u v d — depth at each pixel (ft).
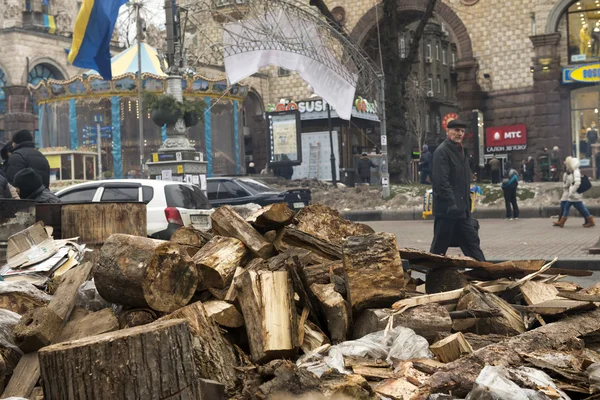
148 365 10.83
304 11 78.69
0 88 171.42
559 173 142.31
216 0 76.89
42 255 19.92
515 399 11.35
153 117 74.54
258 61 76.13
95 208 23.48
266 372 12.10
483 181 142.61
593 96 150.00
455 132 32.32
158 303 14.12
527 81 155.02
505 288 17.95
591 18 149.07
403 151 112.47
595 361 13.98
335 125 148.77
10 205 22.26
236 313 14.42
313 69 77.66
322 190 109.09
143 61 118.73
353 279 15.42
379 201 97.14
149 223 43.55
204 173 76.48
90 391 10.63
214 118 124.06
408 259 19.40
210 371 12.65
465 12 156.66
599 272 38.86
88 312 14.90
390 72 111.45
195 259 15.49
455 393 12.24
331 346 14.39
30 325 13.61
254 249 16.11
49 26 181.78
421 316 15.10
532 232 63.26
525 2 153.58
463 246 32.91
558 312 16.26
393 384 12.46
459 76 159.74
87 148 118.21
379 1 162.09
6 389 12.97
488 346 13.83
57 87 118.32
